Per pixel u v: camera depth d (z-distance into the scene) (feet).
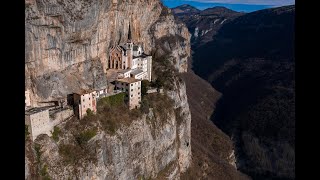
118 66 359.87
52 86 268.82
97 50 322.55
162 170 357.20
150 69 406.82
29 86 253.65
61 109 262.06
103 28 326.44
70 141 253.44
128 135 295.89
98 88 312.29
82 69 300.20
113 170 277.64
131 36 415.64
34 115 227.20
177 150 399.85
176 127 396.37
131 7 396.98
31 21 243.19
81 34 287.89
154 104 354.33
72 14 270.05
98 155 261.85
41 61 259.39
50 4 250.98
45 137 234.79
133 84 318.04
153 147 333.62
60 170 235.20
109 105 301.43
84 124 265.34
